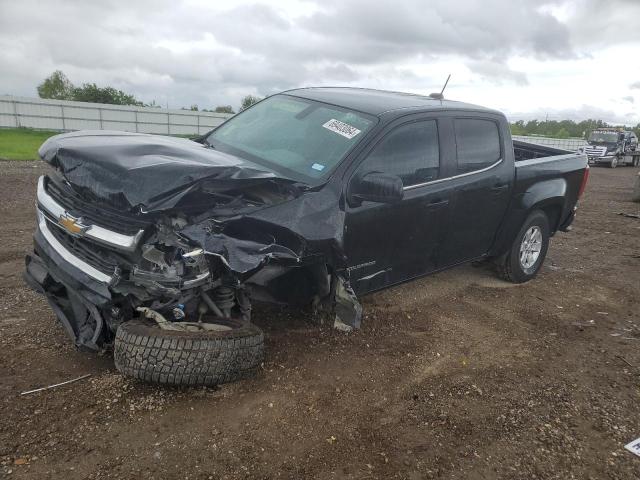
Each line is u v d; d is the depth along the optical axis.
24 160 18.00
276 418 3.32
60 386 3.42
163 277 3.21
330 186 3.92
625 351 4.77
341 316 3.92
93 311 3.38
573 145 48.62
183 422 3.19
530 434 3.40
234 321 3.59
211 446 3.01
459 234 5.17
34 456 2.79
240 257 3.20
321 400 3.56
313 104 4.86
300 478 2.83
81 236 3.34
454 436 3.32
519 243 6.18
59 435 2.97
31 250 6.35
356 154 4.12
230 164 3.46
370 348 4.39
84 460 2.80
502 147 5.60
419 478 2.92
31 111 37.94
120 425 3.10
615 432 3.50
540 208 6.29
